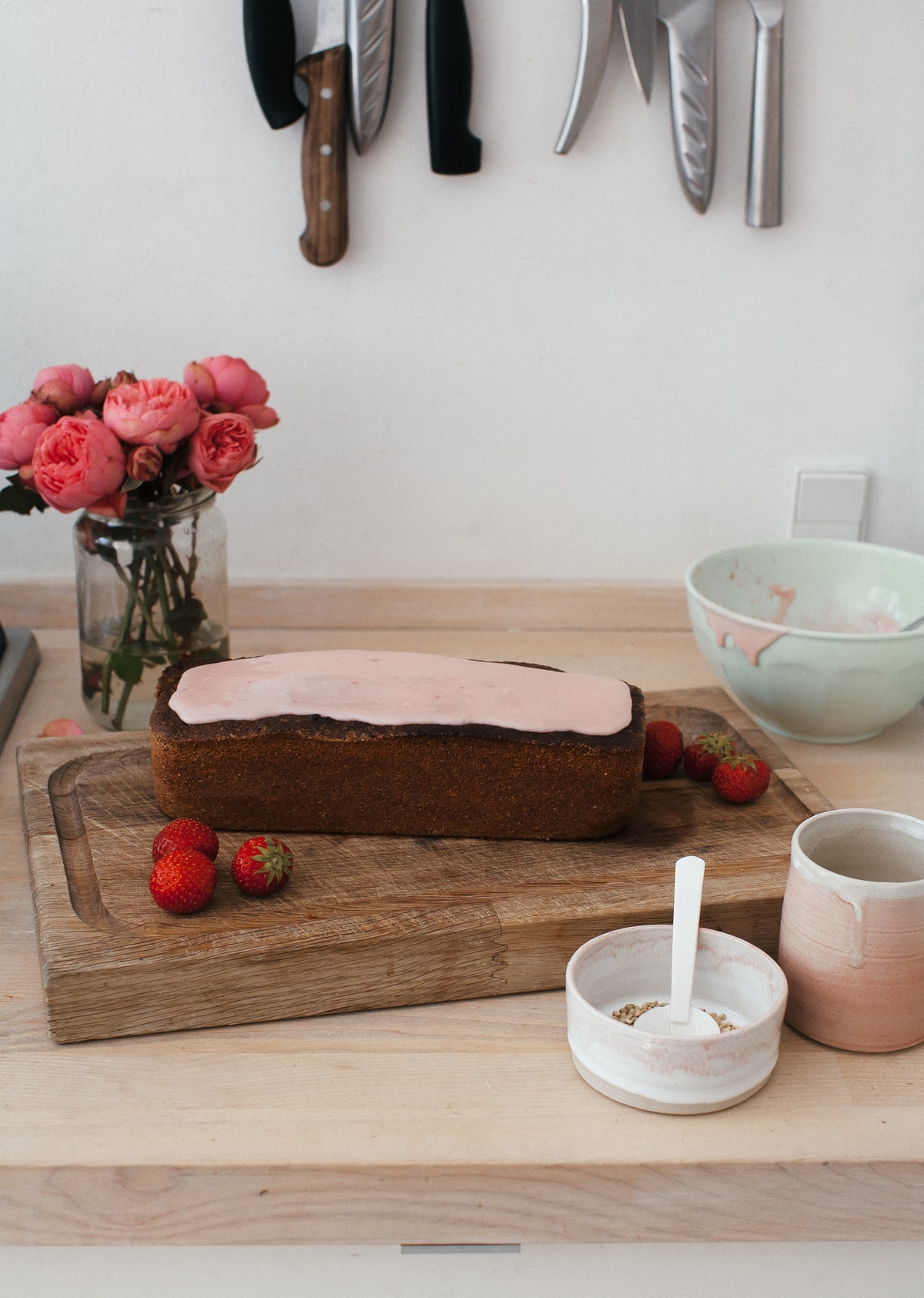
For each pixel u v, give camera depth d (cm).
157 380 88
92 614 96
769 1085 66
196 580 96
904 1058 68
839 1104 65
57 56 104
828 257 113
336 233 108
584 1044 64
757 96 106
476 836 82
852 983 66
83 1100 64
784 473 121
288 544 121
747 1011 69
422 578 123
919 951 65
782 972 67
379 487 120
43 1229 61
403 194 109
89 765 90
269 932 70
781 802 87
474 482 120
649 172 109
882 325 116
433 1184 61
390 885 76
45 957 67
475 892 75
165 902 71
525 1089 65
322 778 80
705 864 78
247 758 80
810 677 92
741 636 92
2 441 88
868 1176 61
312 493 119
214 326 113
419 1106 64
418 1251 67
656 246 112
